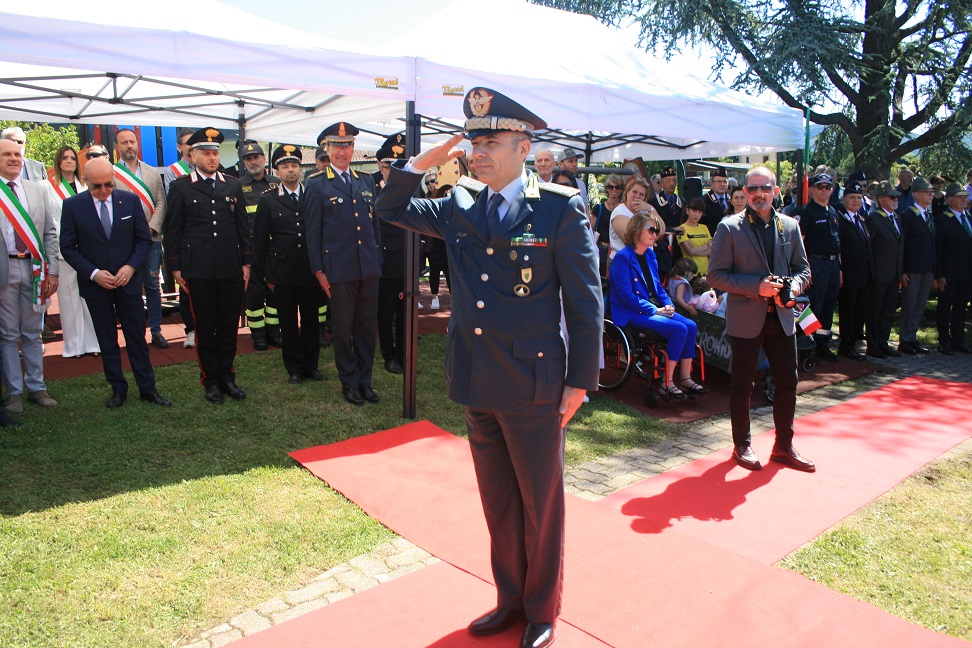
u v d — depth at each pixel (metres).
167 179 7.43
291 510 3.72
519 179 2.43
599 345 2.39
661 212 7.88
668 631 2.74
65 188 6.29
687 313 6.45
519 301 2.37
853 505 3.98
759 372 6.07
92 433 4.65
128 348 5.22
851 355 7.85
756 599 2.97
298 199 6.02
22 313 5.03
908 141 13.98
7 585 2.95
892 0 12.84
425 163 2.46
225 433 4.78
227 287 5.40
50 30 3.61
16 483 3.90
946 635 2.77
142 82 6.46
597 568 3.20
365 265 5.41
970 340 9.03
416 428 5.00
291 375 6.02
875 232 7.79
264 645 2.61
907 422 5.54
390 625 2.76
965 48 13.05
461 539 3.43
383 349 6.61
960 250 8.17
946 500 4.09
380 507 3.75
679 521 3.74
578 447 4.86
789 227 4.44
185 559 3.21
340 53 4.47
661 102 5.82
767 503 3.99
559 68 5.57
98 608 2.83
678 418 5.52
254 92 6.52
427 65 4.78
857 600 2.99
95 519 3.53
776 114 6.91
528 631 2.61
